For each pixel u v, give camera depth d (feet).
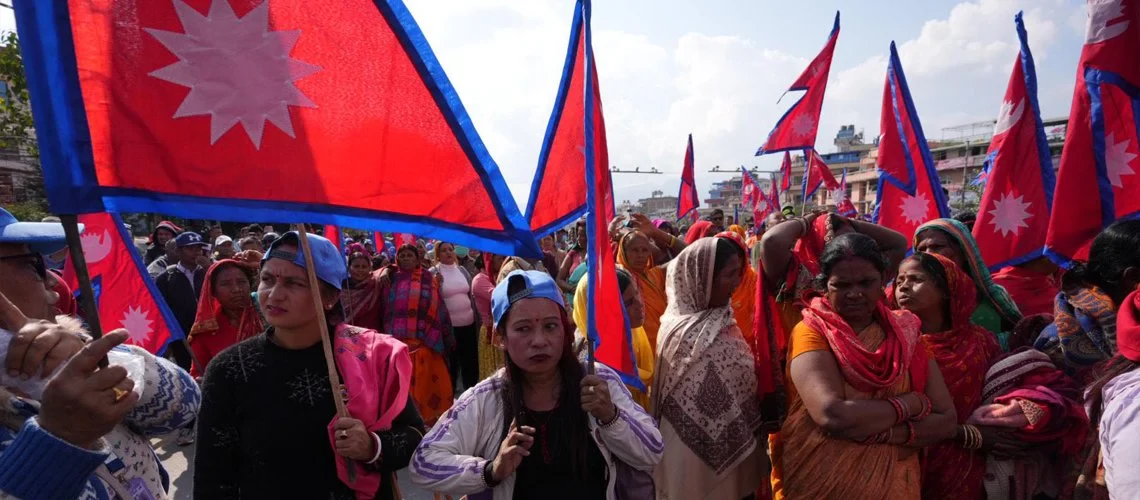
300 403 6.11
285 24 5.10
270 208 5.07
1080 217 9.58
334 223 5.26
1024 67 11.44
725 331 8.66
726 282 8.63
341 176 5.32
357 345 6.48
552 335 6.27
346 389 6.10
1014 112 11.48
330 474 6.13
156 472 5.62
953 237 9.29
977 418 7.61
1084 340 7.36
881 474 6.99
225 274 13.24
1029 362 7.71
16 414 3.85
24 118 43.98
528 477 6.26
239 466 6.26
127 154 4.57
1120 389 5.08
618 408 6.41
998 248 11.48
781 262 8.91
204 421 6.20
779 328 9.13
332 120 5.27
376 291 17.56
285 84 5.12
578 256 22.56
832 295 7.39
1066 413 7.08
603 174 7.36
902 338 7.19
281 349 6.38
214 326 13.37
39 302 5.30
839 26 18.29
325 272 6.27
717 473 8.27
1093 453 6.39
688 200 43.86
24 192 58.75
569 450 6.25
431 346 17.11
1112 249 6.52
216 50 4.90
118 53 4.55
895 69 14.23
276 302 6.11
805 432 7.49
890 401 6.86
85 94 4.42
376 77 5.37
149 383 5.28
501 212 5.75
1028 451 7.44
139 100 4.62
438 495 11.85
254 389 6.17
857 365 6.93
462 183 5.67
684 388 8.45
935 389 7.37
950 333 8.05
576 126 9.46
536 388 6.59
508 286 6.44
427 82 5.48
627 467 6.68
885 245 10.27
